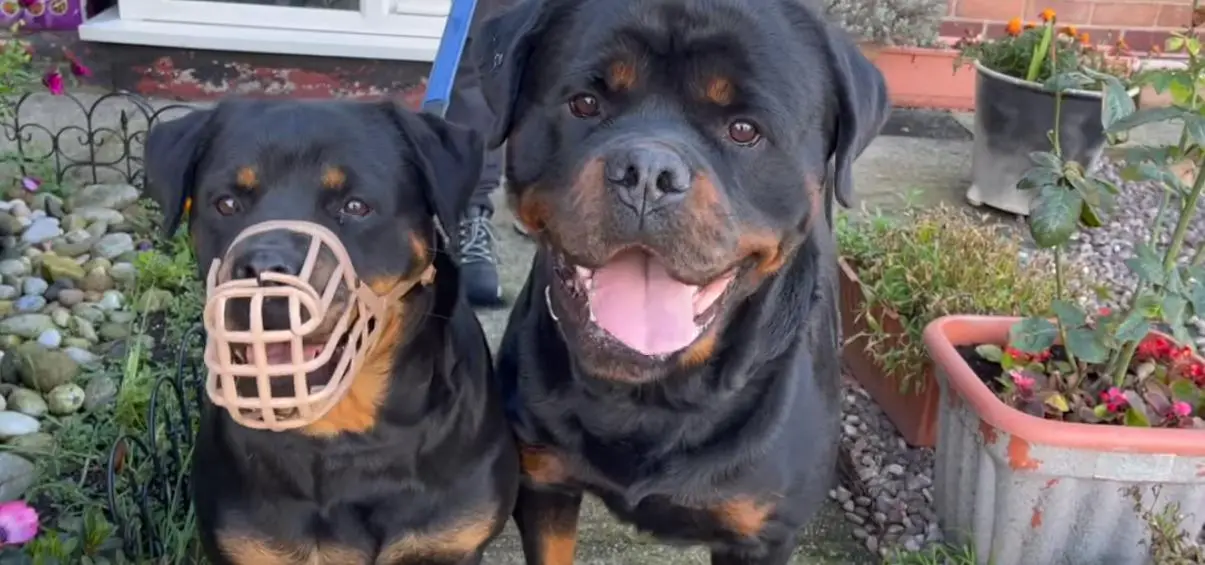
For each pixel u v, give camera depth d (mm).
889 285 1988
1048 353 1774
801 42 1361
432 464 1413
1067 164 1692
